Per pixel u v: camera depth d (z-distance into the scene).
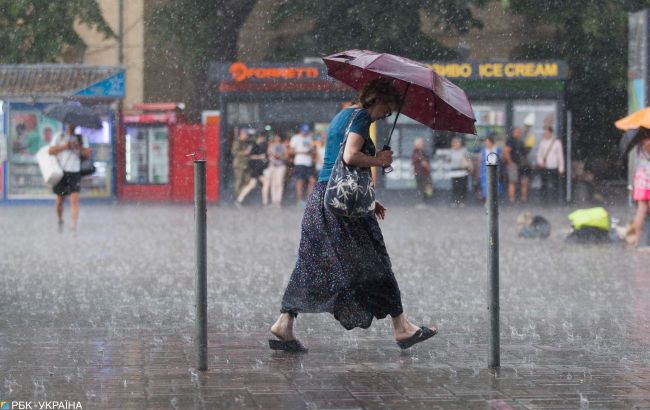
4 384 9.21
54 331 12.45
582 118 58.19
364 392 8.90
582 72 57.94
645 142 25.02
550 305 14.98
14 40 57.44
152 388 9.04
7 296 15.96
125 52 59.81
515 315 13.93
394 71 10.01
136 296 16.00
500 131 51.31
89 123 30.64
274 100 51.12
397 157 51.47
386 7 56.91
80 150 30.69
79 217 39.41
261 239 28.36
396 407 8.34
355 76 11.18
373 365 10.20
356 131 10.22
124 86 52.12
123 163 53.88
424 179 49.81
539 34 58.22
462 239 28.45
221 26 59.19
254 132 51.28
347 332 12.41
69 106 30.78
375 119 10.54
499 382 9.32
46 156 30.28
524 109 51.28
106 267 20.56
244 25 59.41
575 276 19.03
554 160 50.53
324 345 11.44
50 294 16.23
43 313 14.08
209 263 21.48
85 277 18.73
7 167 50.75
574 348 11.23
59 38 57.84
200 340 9.87
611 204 51.31
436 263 21.52
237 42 59.34
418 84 9.88
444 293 16.44
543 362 10.36
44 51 57.62
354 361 10.43
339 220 10.44
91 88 51.50
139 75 60.06
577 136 58.28
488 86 51.16
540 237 28.64
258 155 49.91
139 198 54.09
